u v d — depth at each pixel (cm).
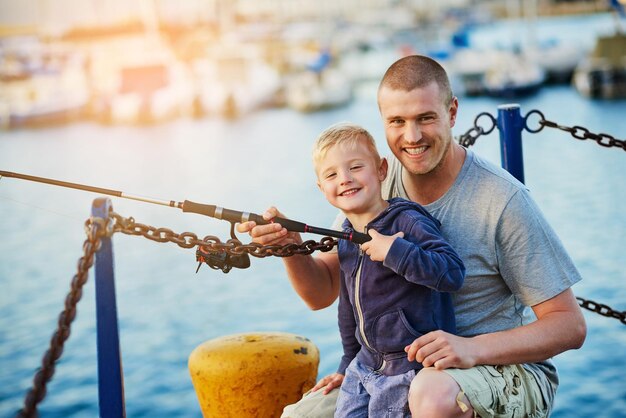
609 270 1838
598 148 3559
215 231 2773
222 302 1955
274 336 399
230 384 377
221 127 5341
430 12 10056
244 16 9344
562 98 4916
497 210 325
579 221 2366
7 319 1991
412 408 296
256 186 3522
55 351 257
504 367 316
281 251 308
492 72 5103
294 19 9756
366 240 308
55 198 3616
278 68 6544
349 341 339
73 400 1437
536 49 5556
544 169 3238
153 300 2034
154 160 4369
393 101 323
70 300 265
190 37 6919
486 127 4072
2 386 1548
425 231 305
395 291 312
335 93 5600
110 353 279
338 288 368
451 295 329
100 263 279
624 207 2480
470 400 297
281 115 5653
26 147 4950
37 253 2672
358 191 320
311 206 3053
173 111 5678
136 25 8125
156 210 3138
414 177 340
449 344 299
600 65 4819
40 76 6203
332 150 321
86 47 7919
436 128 323
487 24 10038
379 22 9300
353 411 321
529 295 325
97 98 5766
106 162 4378
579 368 1264
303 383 385
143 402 1405
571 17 10688
